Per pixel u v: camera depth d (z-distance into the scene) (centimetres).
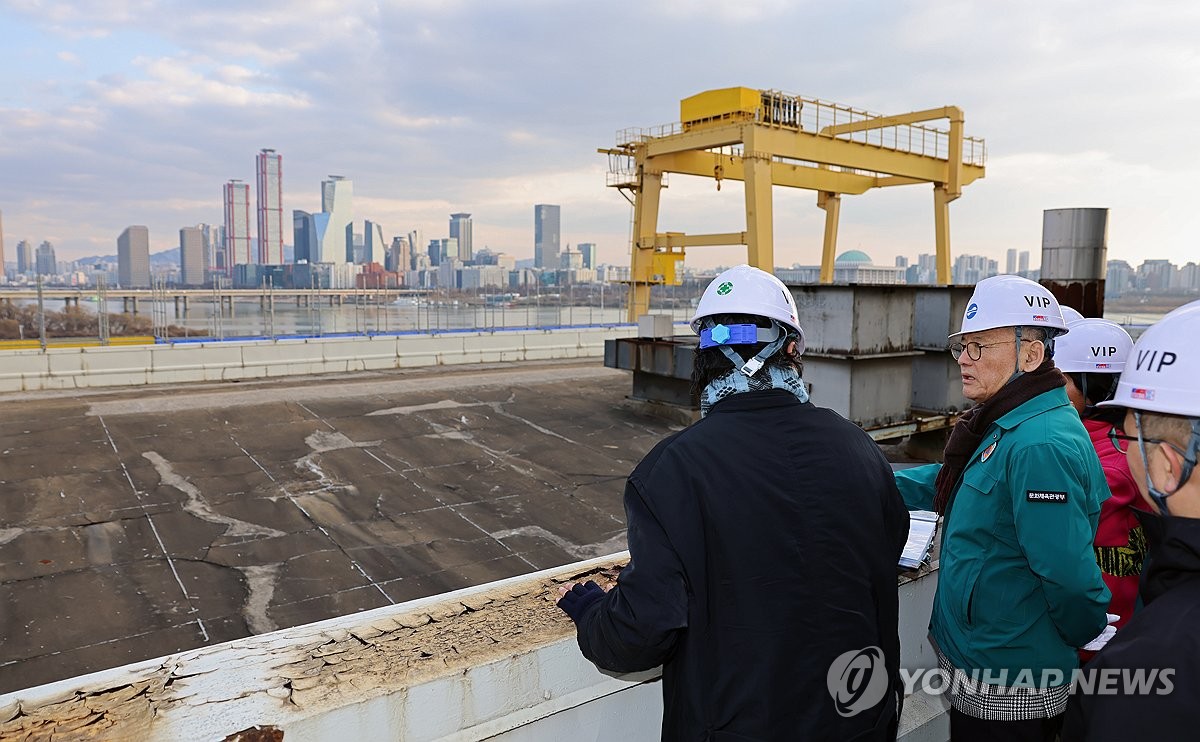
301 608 668
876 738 151
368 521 880
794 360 163
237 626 632
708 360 161
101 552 762
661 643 136
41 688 151
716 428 150
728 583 141
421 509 927
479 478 1058
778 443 148
